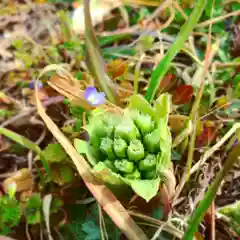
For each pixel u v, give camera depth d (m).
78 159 0.19
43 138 0.23
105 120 0.19
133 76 0.24
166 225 0.19
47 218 0.19
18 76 0.25
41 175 0.21
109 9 0.27
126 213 0.18
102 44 0.27
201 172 0.21
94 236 0.19
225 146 0.22
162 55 0.25
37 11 0.29
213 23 0.26
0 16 0.28
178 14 0.27
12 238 0.19
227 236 0.20
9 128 0.24
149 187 0.18
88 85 0.23
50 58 0.26
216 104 0.24
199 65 0.24
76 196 0.21
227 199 0.21
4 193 0.22
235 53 0.26
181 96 0.23
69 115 0.23
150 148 0.18
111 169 0.18
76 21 0.26
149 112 0.19
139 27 0.27
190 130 0.21
